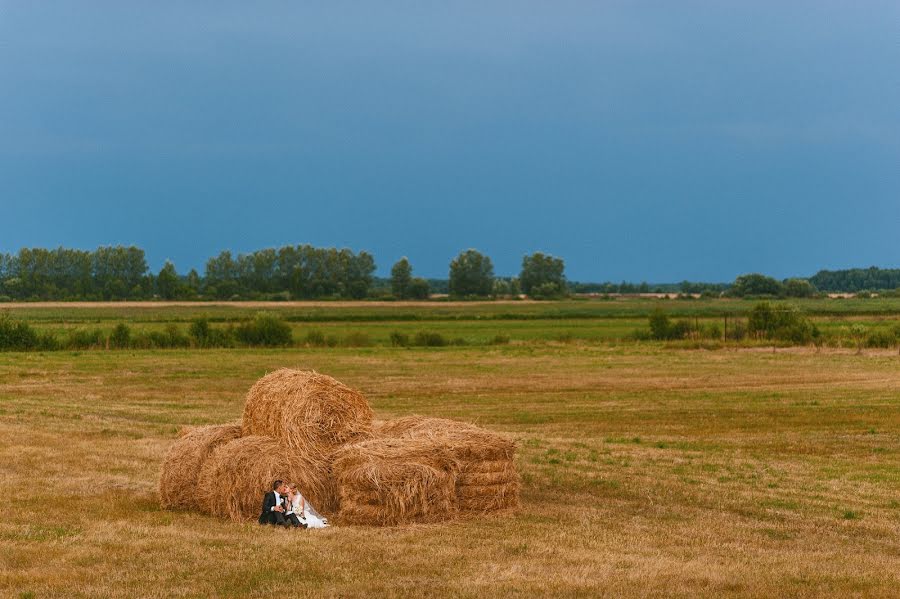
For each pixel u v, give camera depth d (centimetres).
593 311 18638
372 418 2167
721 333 9581
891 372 6009
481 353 7794
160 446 2973
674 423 3756
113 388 5066
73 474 2491
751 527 1992
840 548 1834
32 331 8119
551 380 5562
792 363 6719
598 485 2417
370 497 1891
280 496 1941
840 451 3067
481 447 2017
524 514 2048
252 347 8681
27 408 3956
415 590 1436
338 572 1536
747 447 3141
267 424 2103
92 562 1590
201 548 1686
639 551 1741
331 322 14250
